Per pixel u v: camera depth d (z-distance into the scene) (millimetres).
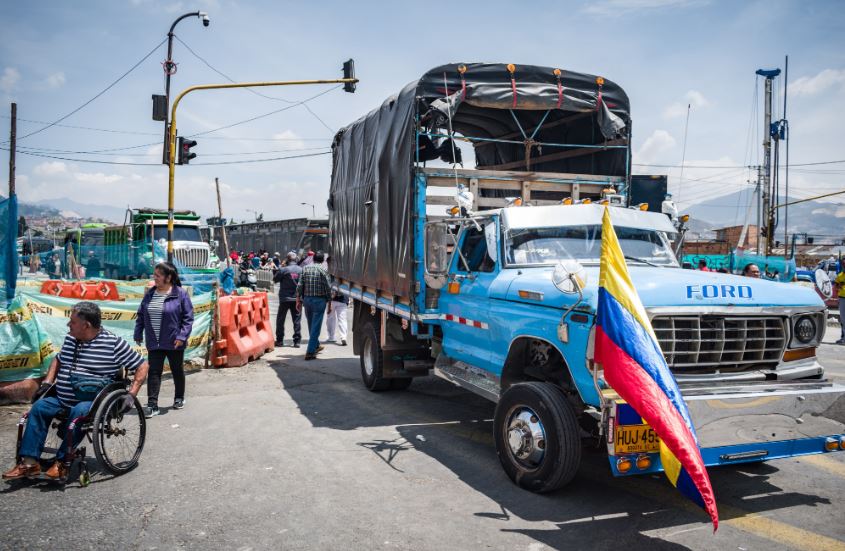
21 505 4496
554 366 5078
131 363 5309
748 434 4098
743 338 4395
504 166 9578
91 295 11242
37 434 4887
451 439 6199
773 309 4484
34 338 7527
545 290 4797
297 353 11578
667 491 4793
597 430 4785
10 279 7414
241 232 48938
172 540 3930
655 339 3842
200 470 5246
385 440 6156
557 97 6930
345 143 10383
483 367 5816
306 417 7031
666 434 3553
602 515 4324
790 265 19562
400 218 7137
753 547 3846
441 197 6840
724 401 4016
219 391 8305
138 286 11391
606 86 7203
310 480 5012
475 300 5941
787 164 30641
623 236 5965
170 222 16078
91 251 20938
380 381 8242
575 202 6543
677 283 4328
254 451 5773
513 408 4855
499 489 4812
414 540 3924
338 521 4215
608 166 7754
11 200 7402
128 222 24672
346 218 9984
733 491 4832
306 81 15562
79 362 5109
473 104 6801
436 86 6633
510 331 5227
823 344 13664
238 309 10391
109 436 5043
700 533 4043
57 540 3928
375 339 8195
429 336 7031
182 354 7297
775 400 4152
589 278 4723
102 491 4773
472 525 4148
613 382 3760
